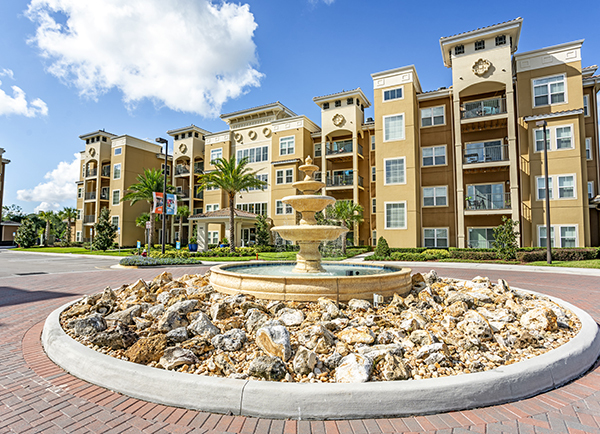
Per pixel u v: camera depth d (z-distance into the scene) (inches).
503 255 825.5
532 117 909.8
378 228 1079.0
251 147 1501.0
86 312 249.8
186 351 165.9
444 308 258.4
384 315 230.4
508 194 973.2
